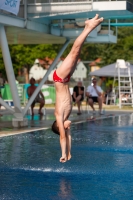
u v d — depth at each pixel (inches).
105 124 784.3
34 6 704.4
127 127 733.3
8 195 306.7
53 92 1432.1
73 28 828.6
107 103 1460.4
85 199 296.7
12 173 376.5
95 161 431.5
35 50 1978.3
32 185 335.3
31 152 475.5
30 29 712.4
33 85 939.3
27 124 728.3
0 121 810.2
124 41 2407.7
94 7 690.2
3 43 655.8
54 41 935.0
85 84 1950.1
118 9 682.8
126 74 1501.0
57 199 296.7
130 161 433.4
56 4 703.7
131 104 1352.1
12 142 545.0
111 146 522.6
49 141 555.5
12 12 641.6
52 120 832.9
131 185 336.8
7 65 670.5
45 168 395.2
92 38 922.7
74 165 410.6
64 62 329.1
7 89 1094.4
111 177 364.5
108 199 297.9
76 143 547.5
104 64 2431.1
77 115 976.9
